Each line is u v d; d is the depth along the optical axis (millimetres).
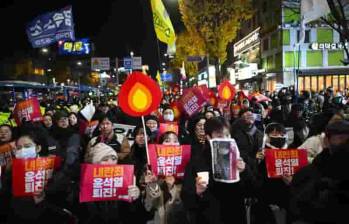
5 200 4773
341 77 36750
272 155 5000
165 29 11078
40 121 10352
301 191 3332
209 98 14062
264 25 44469
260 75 44031
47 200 4812
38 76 73688
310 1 9680
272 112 13344
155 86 5262
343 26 11969
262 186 5277
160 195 4902
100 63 32906
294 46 32531
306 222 3291
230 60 63469
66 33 13359
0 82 30703
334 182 3074
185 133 9664
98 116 10078
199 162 4910
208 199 4973
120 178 4613
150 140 7551
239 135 7621
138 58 30922
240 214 5090
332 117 5789
